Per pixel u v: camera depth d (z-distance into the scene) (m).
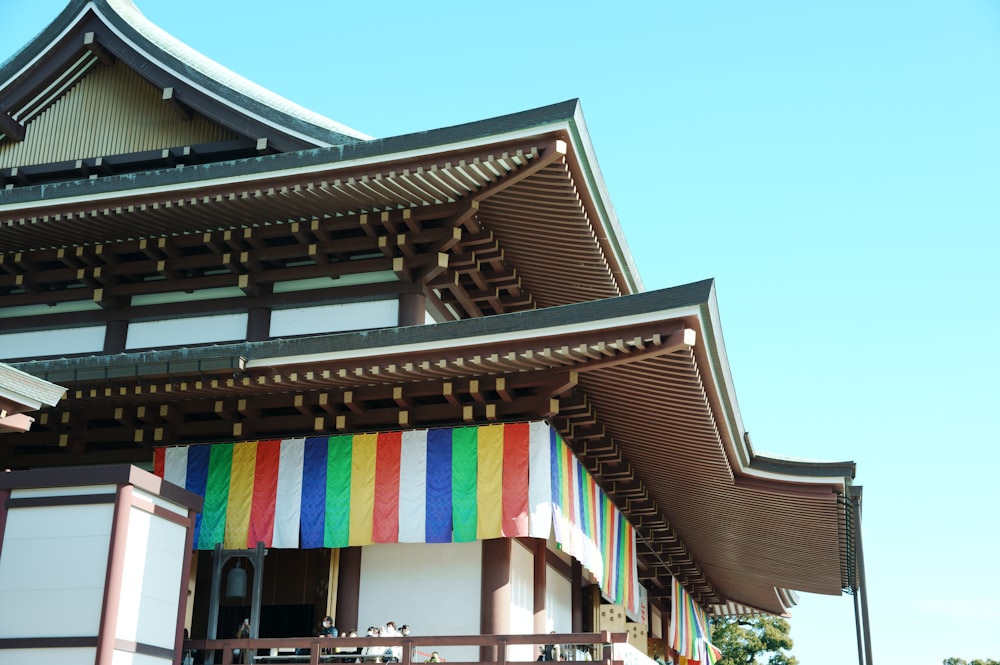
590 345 15.90
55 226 21.09
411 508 18.22
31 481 15.44
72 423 20.30
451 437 18.48
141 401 19.38
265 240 21.38
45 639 14.51
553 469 18.31
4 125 24.17
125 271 22.00
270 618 20.20
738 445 21.02
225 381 17.98
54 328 22.50
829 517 24.55
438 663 15.75
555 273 22.66
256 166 19.34
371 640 16.08
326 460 18.97
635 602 25.94
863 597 22.09
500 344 16.50
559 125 17.33
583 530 20.33
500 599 17.92
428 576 18.48
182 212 20.38
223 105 22.59
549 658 17.19
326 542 18.38
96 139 23.95
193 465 19.61
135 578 15.13
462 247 20.95
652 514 26.64
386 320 20.36
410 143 18.39
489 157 18.03
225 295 21.61
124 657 14.63
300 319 20.92
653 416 19.42
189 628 19.39
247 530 18.83
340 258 21.05
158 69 23.31
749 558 31.47
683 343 15.34
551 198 19.30
